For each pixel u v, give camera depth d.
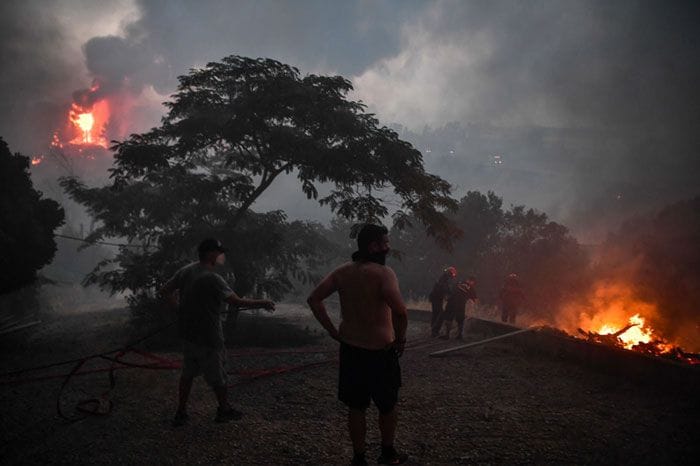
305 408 5.61
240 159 12.64
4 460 4.23
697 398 5.93
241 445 4.48
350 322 3.71
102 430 4.90
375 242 3.80
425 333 12.30
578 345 7.93
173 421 5.05
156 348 9.87
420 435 4.68
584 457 4.14
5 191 10.98
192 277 5.04
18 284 11.35
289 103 11.34
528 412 5.38
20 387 6.48
